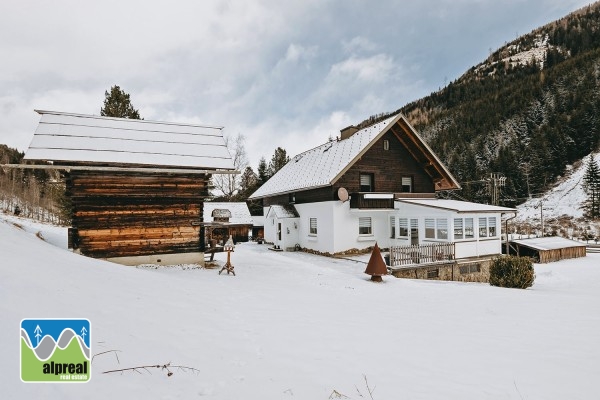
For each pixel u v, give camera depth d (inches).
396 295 404.8
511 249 1043.3
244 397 128.5
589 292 529.3
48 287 195.5
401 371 168.6
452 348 208.1
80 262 310.7
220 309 262.7
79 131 525.3
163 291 283.0
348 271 612.4
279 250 959.0
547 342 227.0
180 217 544.4
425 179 934.4
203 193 561.3
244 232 1357.0
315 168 944.3
